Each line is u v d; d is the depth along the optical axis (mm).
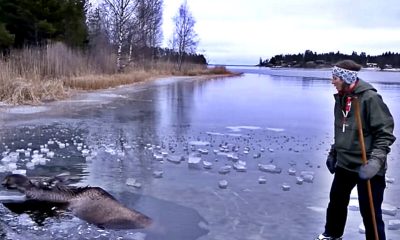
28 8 30000
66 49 25609
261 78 55781
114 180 6371
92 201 4973
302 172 7059
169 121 13125
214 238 4375
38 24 30047
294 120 14281
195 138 10289
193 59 74562
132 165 7344
